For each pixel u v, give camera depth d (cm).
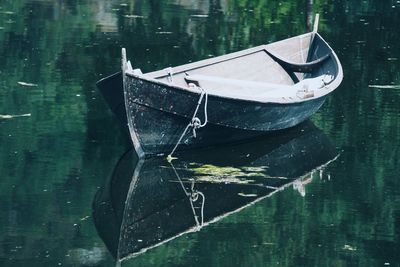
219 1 2347
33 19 2034
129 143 1295
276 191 1147
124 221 1052
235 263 952
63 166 1196
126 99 1167
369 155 1287
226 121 1246
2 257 953
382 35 2034
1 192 1109
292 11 2275
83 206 1084
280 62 1538
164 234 1023
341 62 1780
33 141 1282
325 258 983
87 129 1343
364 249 1003
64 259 954
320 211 1092
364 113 1475
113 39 1883
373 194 1145
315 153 1288
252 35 2009
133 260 957
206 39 1939
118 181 1158
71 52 1762
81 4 2205
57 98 1469
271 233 1033
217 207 1096
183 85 1350
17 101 1452
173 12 2188
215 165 1219
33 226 1026
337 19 2186
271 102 1263
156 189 1138
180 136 1231
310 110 1381
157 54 1784
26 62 1681
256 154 1270
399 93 1584
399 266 968
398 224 1069
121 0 2281
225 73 1445
